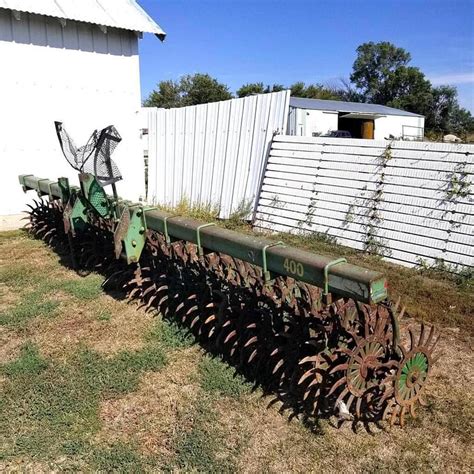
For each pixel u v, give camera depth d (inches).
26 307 188.9
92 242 228.5
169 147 403.5
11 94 326.0
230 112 342.3
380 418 117.0
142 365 142.9
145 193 422.0
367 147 252.7
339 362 115.6
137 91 381.1
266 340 132.0
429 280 211.8
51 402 126.0
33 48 329.7
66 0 348.5
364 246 252.1
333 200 269.9
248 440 111.2
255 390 129.7
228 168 347.3
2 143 327.9
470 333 162.1
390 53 2356.1
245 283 142.3
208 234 137.7
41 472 103.4
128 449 109.0
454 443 110.0
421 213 226.8
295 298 128.3
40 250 273.9
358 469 102.5
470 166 209.3
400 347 111.4
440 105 2190.0
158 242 173.3
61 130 201.3
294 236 285.0
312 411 120.0
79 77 351.9
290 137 296.8
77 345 157.8
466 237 208.8
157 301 181.9
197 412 121.3
